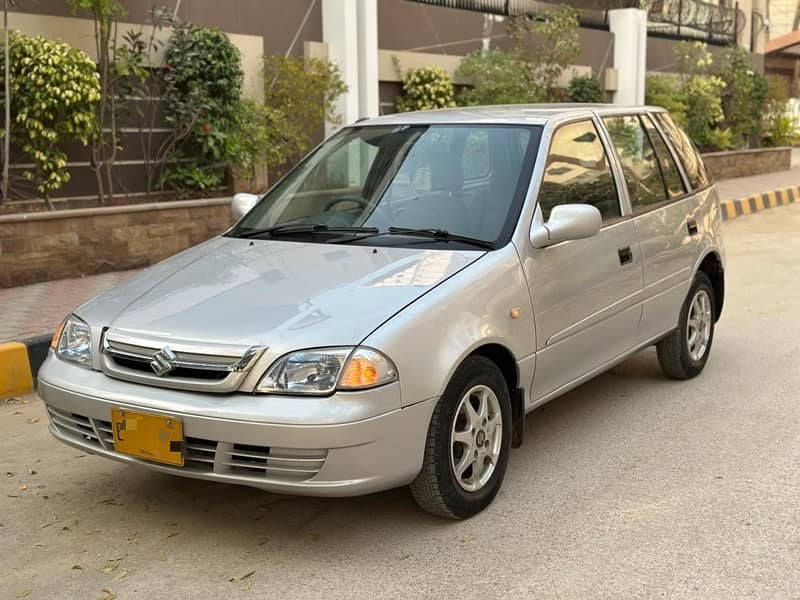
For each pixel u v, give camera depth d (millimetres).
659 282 5188
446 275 3748
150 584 3369
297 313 3498
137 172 10180
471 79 14445
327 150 5055
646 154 5406
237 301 3666
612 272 4680
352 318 3436
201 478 3430
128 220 8781
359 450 3285
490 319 3779
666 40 20344
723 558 3459
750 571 3355
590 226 4152
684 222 5508
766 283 9055
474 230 4133
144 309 3744
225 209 9641
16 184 9039
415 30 13789
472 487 3818
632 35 18000
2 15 8719
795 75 36500
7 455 4746
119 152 9969
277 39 11594
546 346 4176
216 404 3324
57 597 3291
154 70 10094
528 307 4023
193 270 4125
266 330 3406
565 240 4156
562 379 4406
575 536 3668
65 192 9555
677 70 20328
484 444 3867
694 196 5750
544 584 3293
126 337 3582
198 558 3564
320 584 3332
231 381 3320
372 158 4785
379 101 13500
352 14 12047
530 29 14805
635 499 4020
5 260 7957
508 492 4121
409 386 3395
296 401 3271
